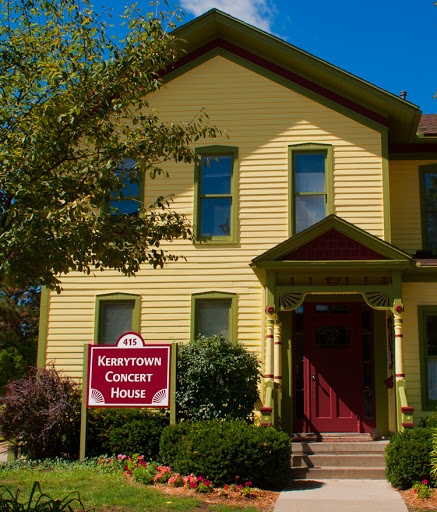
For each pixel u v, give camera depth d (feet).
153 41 27.32
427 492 27.55
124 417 35.60
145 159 27.68
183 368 36.19
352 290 35.55
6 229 24.62
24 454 36.55
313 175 43.09
